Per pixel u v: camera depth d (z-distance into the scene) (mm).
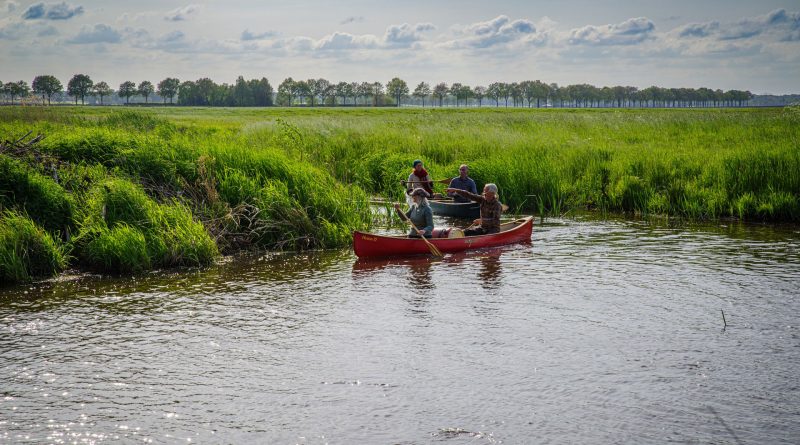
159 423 6250
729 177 18484
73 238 12062
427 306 9766
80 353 7941
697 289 10477
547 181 19688
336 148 26094
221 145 17125
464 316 9266
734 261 12352
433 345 8156
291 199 15047
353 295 10383
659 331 8562
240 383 7105
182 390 6949
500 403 6578
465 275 11594
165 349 8070
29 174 12945
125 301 10047
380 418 6309
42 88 198875
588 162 21625
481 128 34906
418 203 13602
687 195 18250
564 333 8531
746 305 9609
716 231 15523
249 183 15227
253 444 5852
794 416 6223
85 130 16875
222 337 8477
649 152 22719
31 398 6766
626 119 43531
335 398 6738
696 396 6668
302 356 7844
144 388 6996
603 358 7676
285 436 5988
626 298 10047
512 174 19938
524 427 6102
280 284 11078
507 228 15281
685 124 37562
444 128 34844
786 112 36656
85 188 13852
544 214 18578
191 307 9750
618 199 19062
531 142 26094
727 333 8453
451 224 17594
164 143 16484
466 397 6723
